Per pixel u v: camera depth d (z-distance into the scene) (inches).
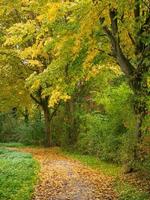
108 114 975.6
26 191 566.6
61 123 1568.7
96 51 709.3
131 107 735.7
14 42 823.1
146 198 520.1
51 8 578.2
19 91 1424.7
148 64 652.1
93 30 632.4
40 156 1163.9
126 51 741.9
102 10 555.8
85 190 602.5
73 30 602.9
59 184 655.1
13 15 1278.3
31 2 706.8
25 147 1563.7
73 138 1397.6
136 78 678.5
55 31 631.8
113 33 655.8
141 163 697.6
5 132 1975.9
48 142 1557.6
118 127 943.7
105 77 1121.4
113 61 783.1
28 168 790.5
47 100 1505.9
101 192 585.9
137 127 712.4
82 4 553.0
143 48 655.1
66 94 821.2
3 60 1327.5
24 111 2060.8
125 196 538.0
